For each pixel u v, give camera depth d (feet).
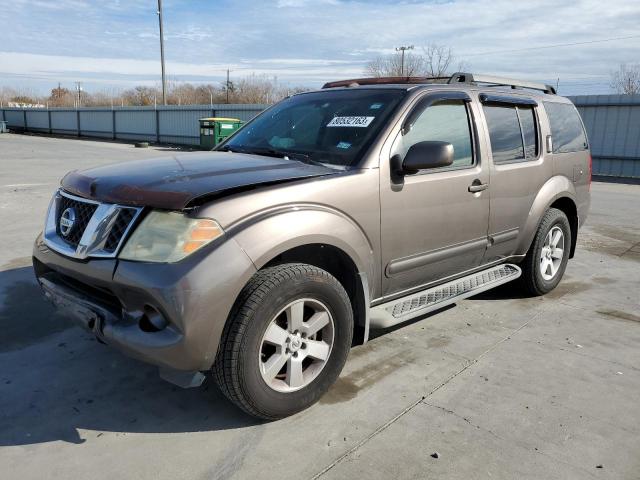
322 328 10.23
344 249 10.33
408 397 10.74
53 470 8.43
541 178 15.83
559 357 12.69
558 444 9.30
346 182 10.42
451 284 13.71
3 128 147.74
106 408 10.19
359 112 12.21
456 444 9.24
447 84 13.48
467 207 13.15
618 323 14.97
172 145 106.11
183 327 8.34
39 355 12.21
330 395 10.77
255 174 9.92
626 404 10.66
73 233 9.82
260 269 9.33
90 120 129.90
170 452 8.94
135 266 8.62
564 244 17.38
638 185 50.65
